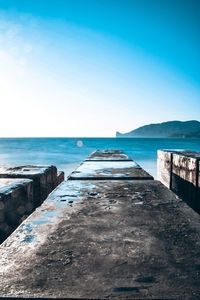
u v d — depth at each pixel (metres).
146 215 2.57
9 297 1.30
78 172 5.21
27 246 1.87
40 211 2.68
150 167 22.73
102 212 2.65
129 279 1.45
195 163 5.72
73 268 1.57
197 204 5.55
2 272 1.52
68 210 2.71
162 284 1.41
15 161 31.75
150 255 1.74
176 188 7.52
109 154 10.33
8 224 3.50
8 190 3.65
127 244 1.91
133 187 3.83
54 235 2.06
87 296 1.31
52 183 5.86
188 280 1.45
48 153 44.81
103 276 1.48
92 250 1.81
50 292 1.33
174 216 2.55
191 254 1.76
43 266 1.59
